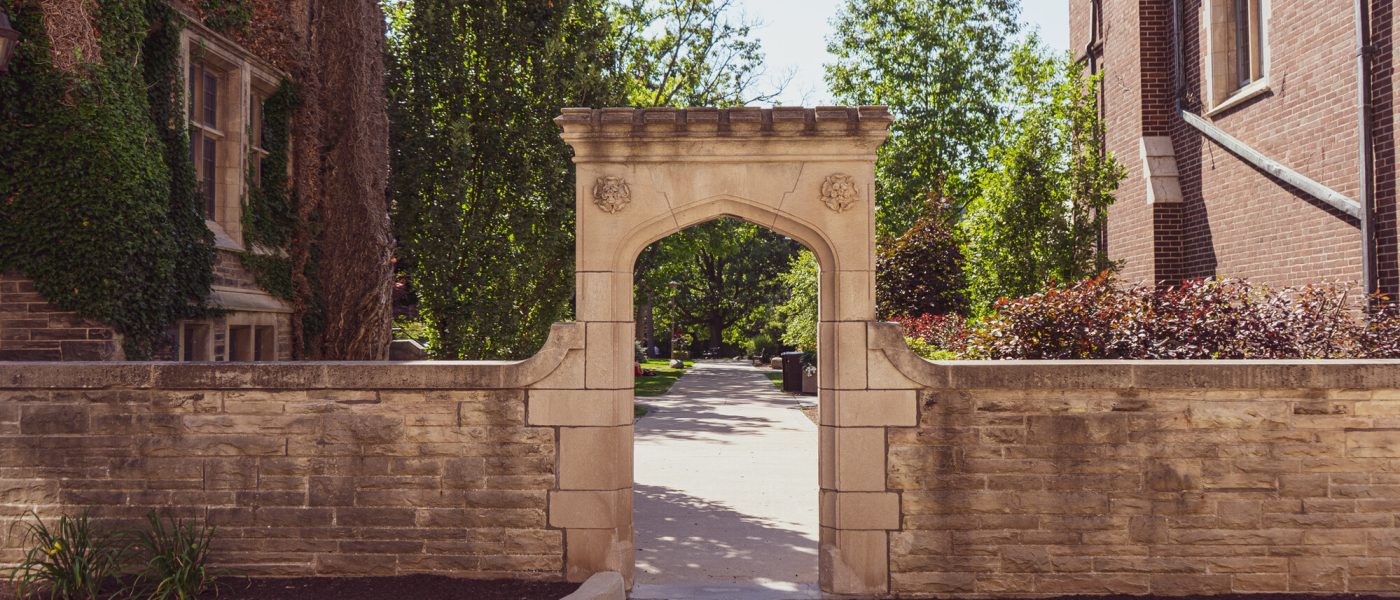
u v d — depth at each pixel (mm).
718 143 6250
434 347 13391
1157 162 15000
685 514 8688
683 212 6266
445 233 12844
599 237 6281
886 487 6223
